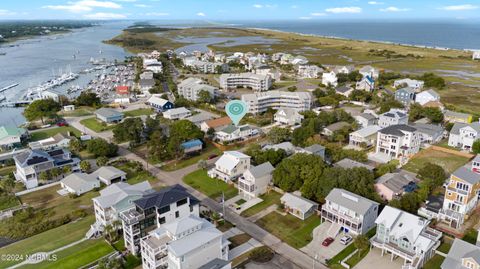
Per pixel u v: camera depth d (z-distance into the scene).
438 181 90.56
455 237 73.06
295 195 86.62
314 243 72.12
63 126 152.62
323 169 89.25
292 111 153.50
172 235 60.22
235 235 75.12
